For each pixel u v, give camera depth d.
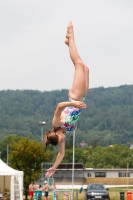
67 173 179.75
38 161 95.50
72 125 19.08
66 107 19.14
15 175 66.25
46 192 77.00
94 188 83.44
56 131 19.09
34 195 77.06
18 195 66.62
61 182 178.75
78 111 19.02
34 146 95.44
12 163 95.94
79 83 19.25
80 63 19.38
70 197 90.62
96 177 199.00
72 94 19.28
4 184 80.44
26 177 94.12
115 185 199.12
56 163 19.39
